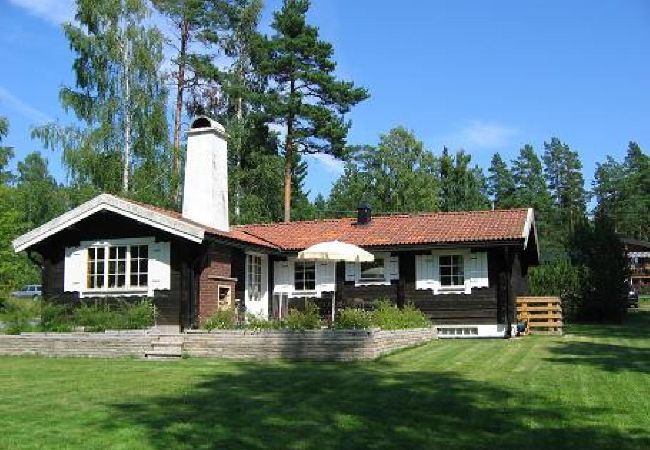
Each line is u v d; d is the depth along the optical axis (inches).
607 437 279.4
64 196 1259.8
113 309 732.7
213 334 591.2
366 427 299.7
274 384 419.8
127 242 743.1
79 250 760.3
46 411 333.7
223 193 836.0
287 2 1520.7
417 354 592.4
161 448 263.7
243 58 1535.4
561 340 730.2
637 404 346.0
